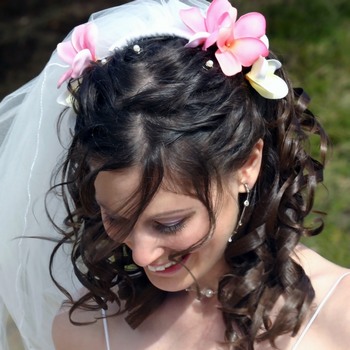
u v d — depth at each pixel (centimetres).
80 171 370
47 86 445
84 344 439
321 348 391
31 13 1313
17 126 462
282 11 1241
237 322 400
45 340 482
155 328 425
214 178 362
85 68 389
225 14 379
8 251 471
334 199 874
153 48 377
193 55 375
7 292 482
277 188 400
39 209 459
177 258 368
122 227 362
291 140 405
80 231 434
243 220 398
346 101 1047
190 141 357
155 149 352
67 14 1293
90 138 361
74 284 471
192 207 361
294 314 390
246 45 377
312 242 811
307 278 401
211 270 406
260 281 394
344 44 1162
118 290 431
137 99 357
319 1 1251
